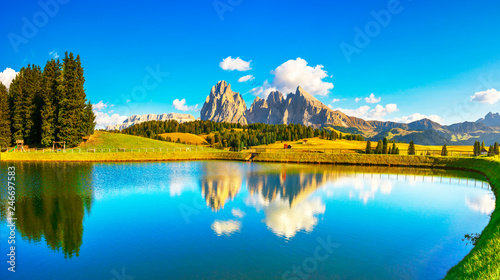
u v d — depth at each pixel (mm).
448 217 25266
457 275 13156
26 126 87750
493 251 14000
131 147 102688
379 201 31234
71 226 22188
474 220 24453
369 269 15344
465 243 19172
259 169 60969
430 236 20438
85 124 93375
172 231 21219
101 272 15102
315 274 14805
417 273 14945
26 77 92250
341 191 36594
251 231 21266
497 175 41750
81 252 17516
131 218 24312
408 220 24359
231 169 60688
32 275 14773
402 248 18328
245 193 35000
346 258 16703
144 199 31344
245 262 16188
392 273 14977
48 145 84562
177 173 53031
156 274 14812
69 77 91375
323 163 74125
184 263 16047
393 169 62062
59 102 85750
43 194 32562
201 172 54969
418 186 40719
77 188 36344
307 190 37062
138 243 18953
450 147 177000
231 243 18984
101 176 46875
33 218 24016
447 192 36500
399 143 191500
